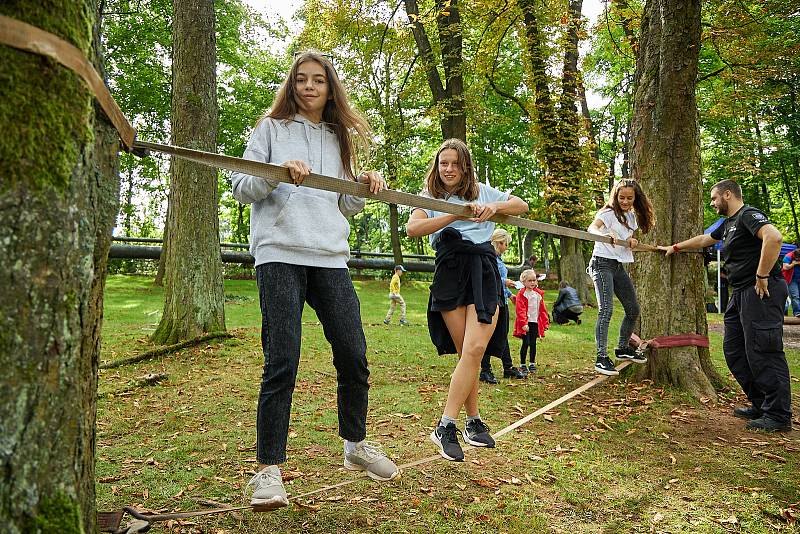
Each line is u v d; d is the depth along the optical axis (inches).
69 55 49.8
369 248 1488.7
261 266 92.3
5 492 44.7
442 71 681.6
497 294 116.6
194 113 305.7
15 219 45.3
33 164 46.4
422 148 1073.5
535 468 139.0
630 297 212.8
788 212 885.2
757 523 112.9
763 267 172.1
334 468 135.7
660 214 224.7
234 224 1332.4
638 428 173.3
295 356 91.6
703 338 216.5
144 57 774.5
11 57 46.6
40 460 47.0
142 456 143.0
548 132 560.4
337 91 101.0
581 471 137.6
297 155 96.1
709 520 113.8
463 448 151.1
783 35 456.4
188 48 304.5
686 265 220.7
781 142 687.1
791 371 276.2
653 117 229.9
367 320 458.3
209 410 186.7
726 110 457.4
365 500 117.6
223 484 124.7
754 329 175.9
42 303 47.1
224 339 301.7
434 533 105.2
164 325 306.3
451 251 118.2
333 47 671.1
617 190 206.2
